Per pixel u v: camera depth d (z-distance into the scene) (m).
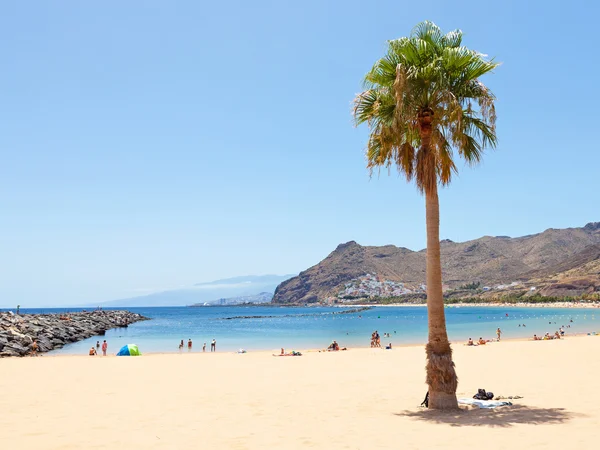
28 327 62.91
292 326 113.25
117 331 96.50
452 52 12.95
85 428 11.73
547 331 77.62
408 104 12.91
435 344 13.30
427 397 13.90
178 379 23.59
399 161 13.75
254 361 35.22
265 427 11.64
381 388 19.08
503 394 16.09
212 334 84.94
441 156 13.20
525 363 27.42
